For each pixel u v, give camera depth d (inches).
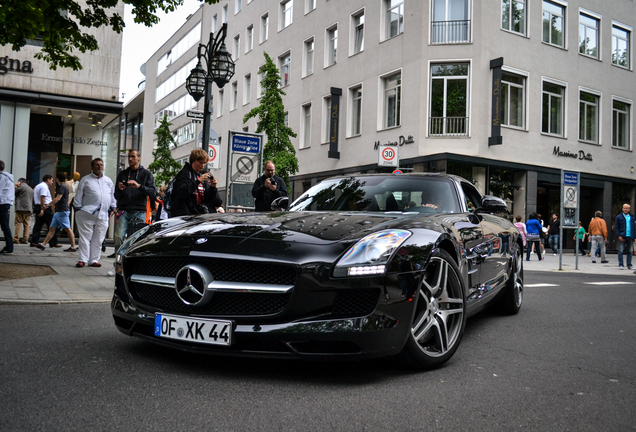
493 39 803.4
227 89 1409.9
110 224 572.4
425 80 805.9
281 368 123.9
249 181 420.2
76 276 290.4
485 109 791.1
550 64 876.6
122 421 89.3
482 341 164.9
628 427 94.5
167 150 1528.1
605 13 963.3
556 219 834.2
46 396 100.7
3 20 282.7
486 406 103.2
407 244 118.3
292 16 1139.9
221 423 89.6
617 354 152.9
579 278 428.1
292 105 1119.0
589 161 930.1
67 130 557.3
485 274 175.5
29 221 540.4
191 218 148.5
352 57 950.4
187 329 114.6
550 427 93.4
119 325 132.3
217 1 333.4
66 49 335.3
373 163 888.3
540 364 137.9
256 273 113.5
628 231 565.0
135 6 326.3
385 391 110.0
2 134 528.1
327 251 112.7
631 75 1005.2
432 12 808.3
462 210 170.9
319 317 109.1
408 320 114.9
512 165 817.5
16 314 185.3
